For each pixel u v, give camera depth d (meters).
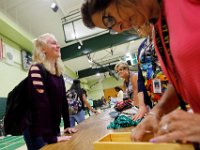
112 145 0.55
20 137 4.76
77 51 7.69
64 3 5.21
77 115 3.79
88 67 14.00
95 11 0.62
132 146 0.52
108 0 0.58
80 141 1.14
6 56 5.61
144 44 1.72
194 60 0.46
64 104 1.92
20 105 1.62
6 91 5.37
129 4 0.57
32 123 1.51
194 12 0.45
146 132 0.65
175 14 0.49
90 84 20.62
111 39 7.25
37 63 1.60
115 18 0.63
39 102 1.45
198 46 0.44
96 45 7.40
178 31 0.48
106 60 12.58
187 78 0.50
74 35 4.94
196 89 0.51
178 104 0.75
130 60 10.18
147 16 0.61
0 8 5.26
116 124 1.38
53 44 1.75
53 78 1.70
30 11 5.59
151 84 1.65
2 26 5.17
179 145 0.45
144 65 1.69
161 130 0.47
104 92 20.58
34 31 6.80
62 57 7.79
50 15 5.93
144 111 1.51
